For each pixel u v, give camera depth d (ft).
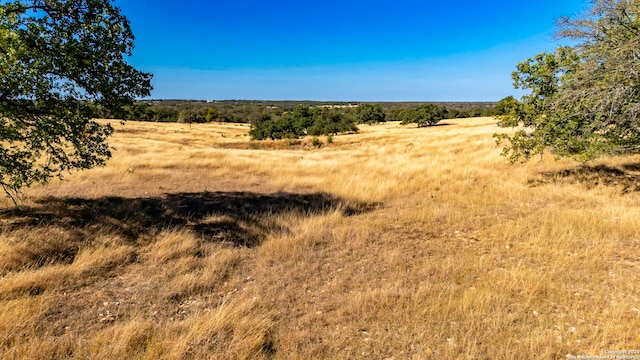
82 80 20.13
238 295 14.74
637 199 26.71
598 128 25.11
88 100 21.26
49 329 12.03
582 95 24.39
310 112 203.51
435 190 34.30
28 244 17.39
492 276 15.49
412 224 24.00
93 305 13.75
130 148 83.15
